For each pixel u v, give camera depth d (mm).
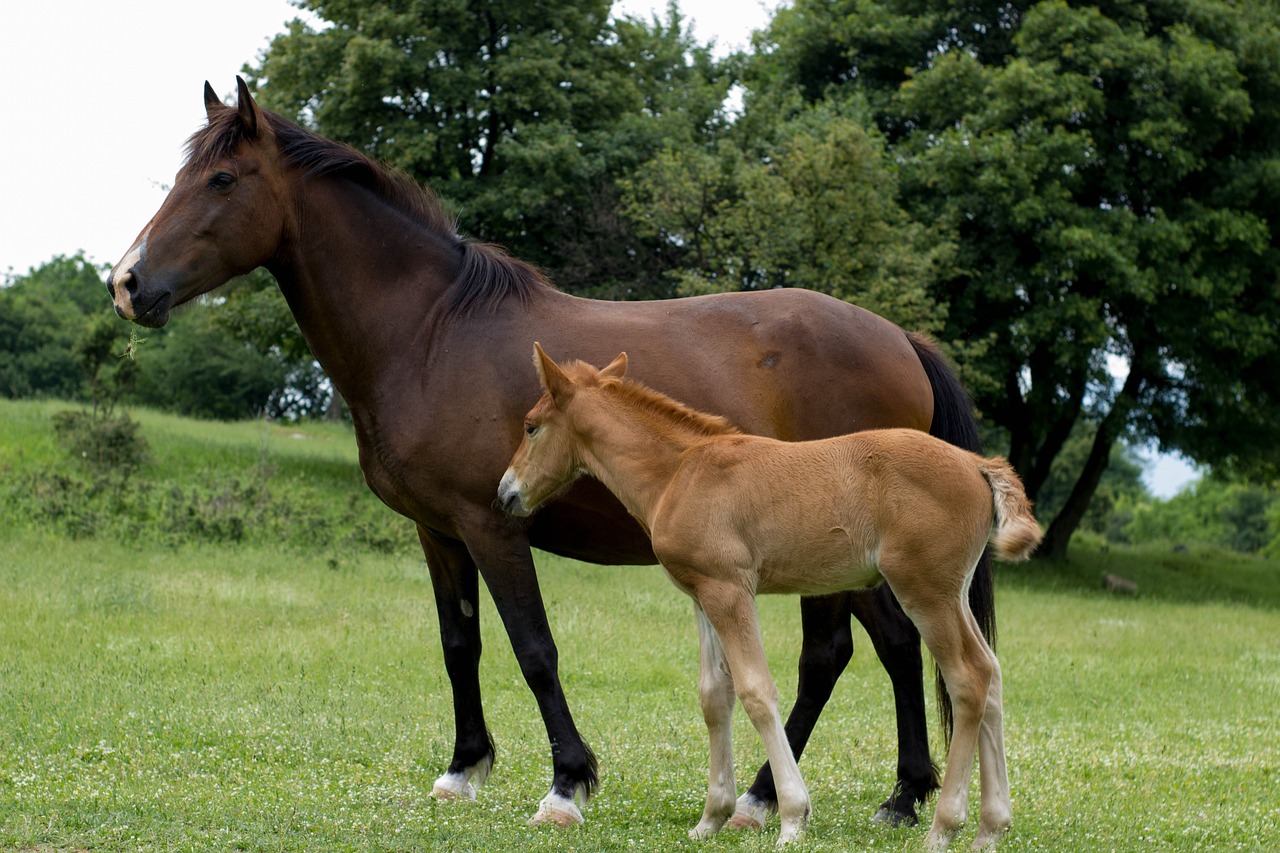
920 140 19672
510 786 5770
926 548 4520
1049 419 21484
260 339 20672
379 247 5535
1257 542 58969
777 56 22938
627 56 21172
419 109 19484
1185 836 5047
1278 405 20594
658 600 12406
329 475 20406
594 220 18703
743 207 16875
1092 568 22062
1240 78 18641
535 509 5152
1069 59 18812
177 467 19297
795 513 4652
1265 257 19500
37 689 7129
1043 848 4641
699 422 5000
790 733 5527
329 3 19156
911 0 21031
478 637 5750
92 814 4668
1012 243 19281
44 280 51094
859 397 5672
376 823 4707
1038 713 8250
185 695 7238
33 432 20531
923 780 5457
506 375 5348
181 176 5410
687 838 4734
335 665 8445
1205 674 10242
